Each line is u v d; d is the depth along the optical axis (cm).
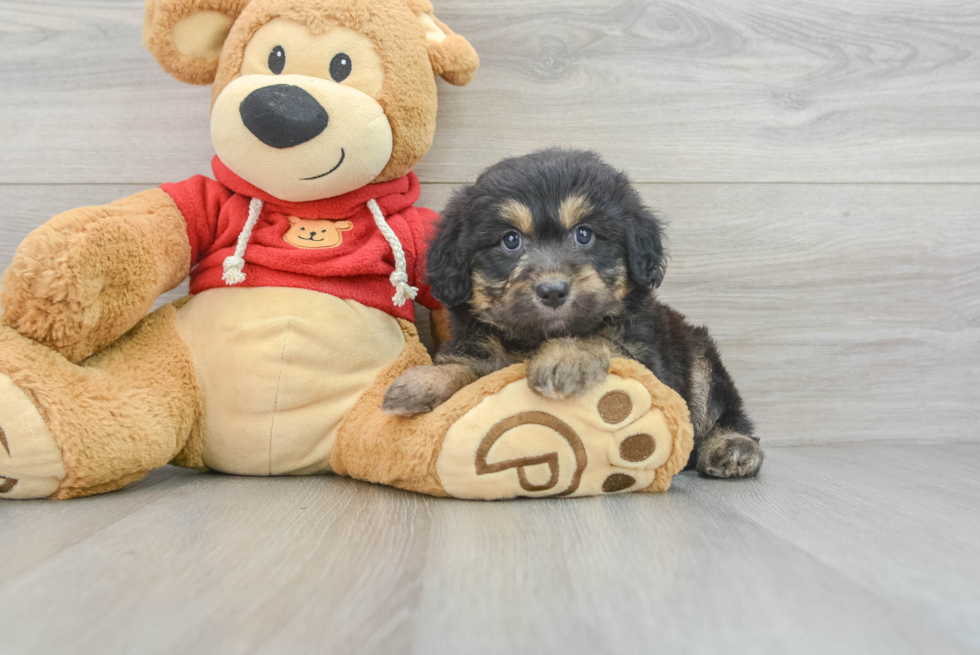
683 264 288
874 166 291
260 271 223
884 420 296
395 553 138
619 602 113
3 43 269
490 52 278
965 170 294
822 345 293
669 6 282
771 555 139
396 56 220
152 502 183
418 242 243
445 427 184
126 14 271
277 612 108
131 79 272
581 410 183
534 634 101
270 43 215
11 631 101
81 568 128
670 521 166
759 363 292
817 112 289
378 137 215
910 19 290
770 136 288
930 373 296
